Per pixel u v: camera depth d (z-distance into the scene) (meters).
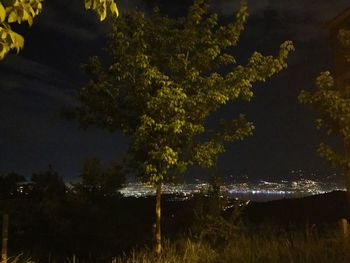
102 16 4.05
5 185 17.78
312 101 9.01
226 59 10.20
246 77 9.71
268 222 14.22
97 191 17.56
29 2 3.82
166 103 9.05
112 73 10.07
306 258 7.79
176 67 9.91
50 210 14.81
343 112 8.64
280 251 8.45
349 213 17.05
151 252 10.08
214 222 11.64
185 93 9.59
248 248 8.92
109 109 10.17
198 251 9.55
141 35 9.67
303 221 15.95
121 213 17.81
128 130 9.98
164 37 9.97
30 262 10.21
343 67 15.52
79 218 15.46
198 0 10.00
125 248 12.59
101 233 14.39
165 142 9.53
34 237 13.45
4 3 3.73
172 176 10.02
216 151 9.98
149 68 9.34
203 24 10.07
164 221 16.53
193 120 9.86
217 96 9.41
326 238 8.89
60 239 13.48
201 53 9.99
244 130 10.08
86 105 10.36
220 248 9.88
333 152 9.17
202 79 9.80
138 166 9.99
